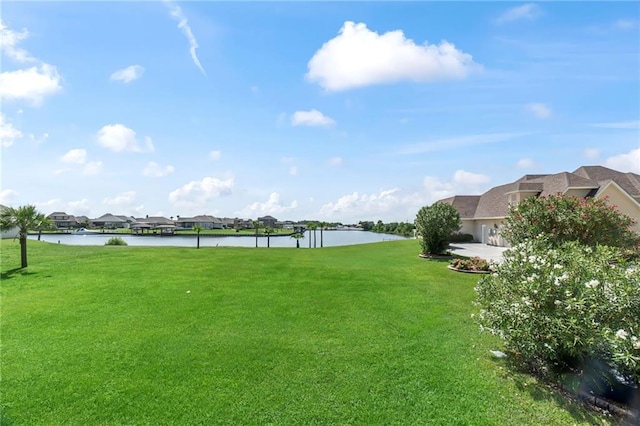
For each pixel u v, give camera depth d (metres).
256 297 8.51
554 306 4.08
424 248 18.20
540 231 9.95
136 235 71.88
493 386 4.15
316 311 7.35
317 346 5.44
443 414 3.59
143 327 6.30
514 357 4.95
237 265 13.79
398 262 15.27
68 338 5.75
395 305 7.85
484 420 3.47
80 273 11.49
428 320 6.77
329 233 84.50
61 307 7.55
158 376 4.43
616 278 4.05
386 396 3.96
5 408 3.69
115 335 5.90
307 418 3.54
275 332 6.08
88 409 3.68
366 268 13.27
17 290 9.09
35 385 4.18
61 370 4.59
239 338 5.78
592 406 3.70
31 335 5.88
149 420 3.50
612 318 3.81
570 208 10.08
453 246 25.72
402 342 5.61
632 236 10.07
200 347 5.39
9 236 25.62
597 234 9.58
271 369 4.64
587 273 4.30
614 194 19.34
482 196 33.38
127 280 10.42
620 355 3.36
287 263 14.66
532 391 4.03
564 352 4.02
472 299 8.45
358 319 6.83
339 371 4.58
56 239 53.50
